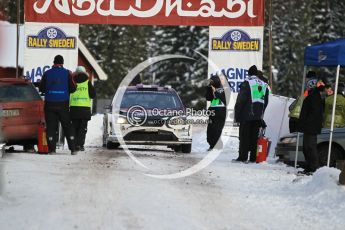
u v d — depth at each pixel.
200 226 17.36
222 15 48.56
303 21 154.38
